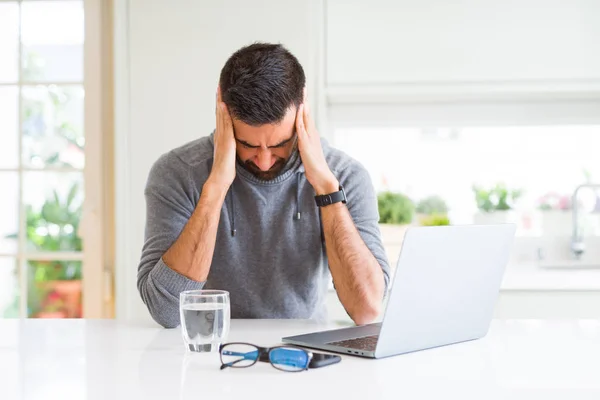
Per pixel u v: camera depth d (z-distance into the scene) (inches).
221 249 74.5
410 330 51.8
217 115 69.5
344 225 68.7
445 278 53.1
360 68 124.4
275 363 48.2
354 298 66.7
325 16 124.4
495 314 112.8
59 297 130.5
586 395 40.9
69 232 130.6
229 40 120.1
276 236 74.5
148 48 120.6
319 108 122.7
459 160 137.6
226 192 69.8
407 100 130.2
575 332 61.9
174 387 43.1
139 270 69.3
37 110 130.7
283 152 69.0
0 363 50.6
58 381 45.2
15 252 130.9
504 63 123.6
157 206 72.0
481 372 46.6
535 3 122.9
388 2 124.0
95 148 127.8
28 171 130.7
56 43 130.3
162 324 65.5
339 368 47.8
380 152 138.2
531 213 136.8
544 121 130.8
